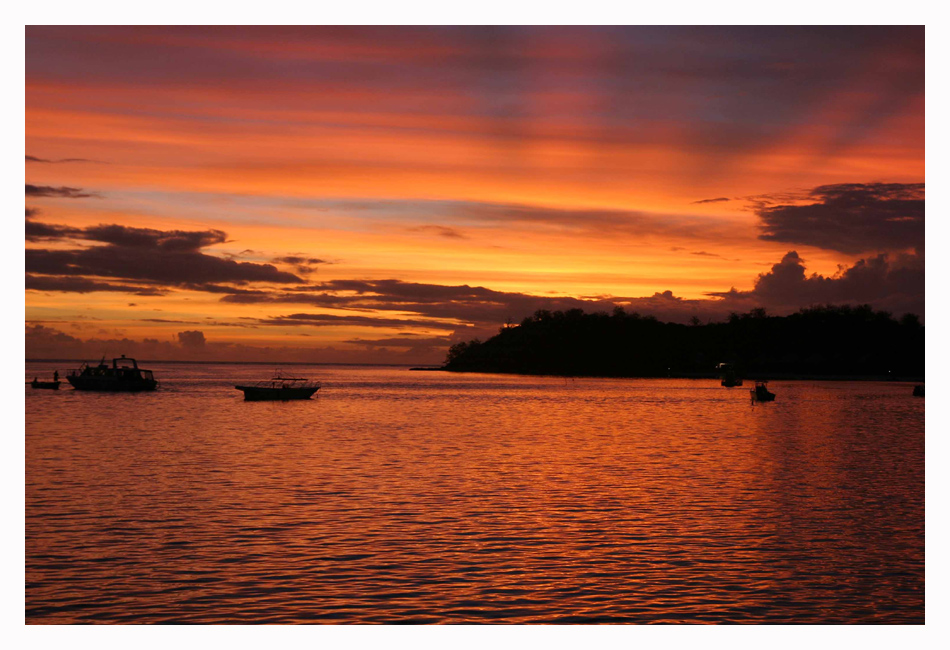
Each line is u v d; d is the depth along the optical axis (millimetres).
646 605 21203
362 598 21453
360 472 41281
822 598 21781
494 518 30094
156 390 133375
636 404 117250
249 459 46375
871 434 66250
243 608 20797
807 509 32219
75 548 25578
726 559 24953
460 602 21266
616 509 31922
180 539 26719
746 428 72562
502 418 85188
